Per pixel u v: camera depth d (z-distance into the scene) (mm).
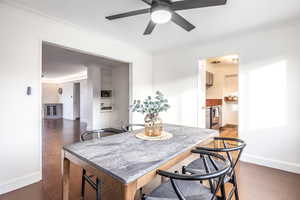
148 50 3908
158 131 1807
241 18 2332
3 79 1924
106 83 5879
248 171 2463
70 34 2584
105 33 2939
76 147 1417
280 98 2543
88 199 1810
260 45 2723
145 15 2293
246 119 2857
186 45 3535
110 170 980
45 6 2062
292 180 2189
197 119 3539
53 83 9648
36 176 2170
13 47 1995
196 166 1600
